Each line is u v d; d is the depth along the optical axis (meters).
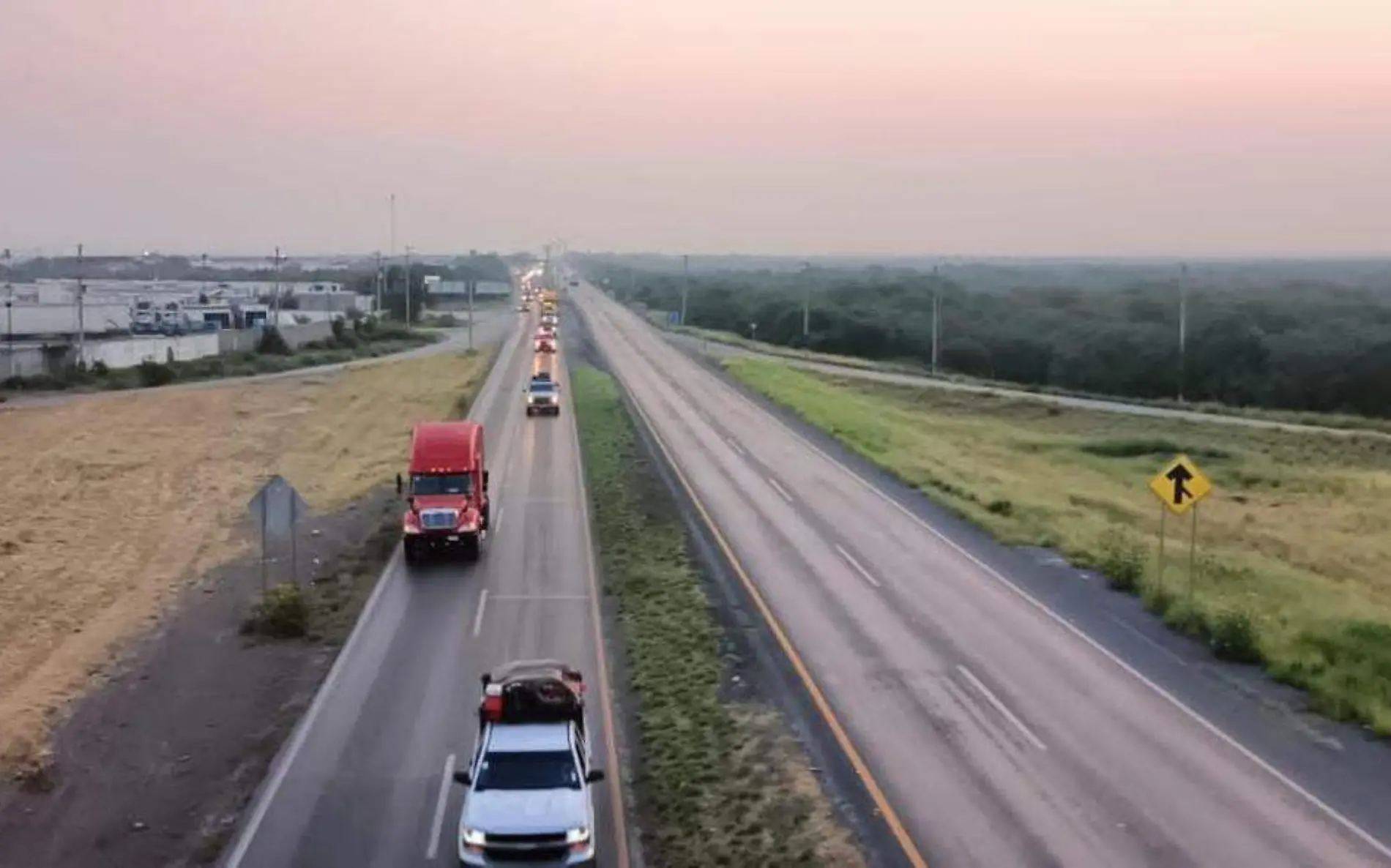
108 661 28.31
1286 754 21.52
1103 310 168.25
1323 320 139.88
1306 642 28.08
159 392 89.00
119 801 20.22
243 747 22.44
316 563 37.31
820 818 18.73
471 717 23.69
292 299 175.62
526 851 16.88
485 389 85.00
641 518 41.84
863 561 36.47
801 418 71.44
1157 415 86.06
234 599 33.38
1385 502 55.66
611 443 59.28
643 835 18.47
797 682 25.31
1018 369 128.50
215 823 19.19
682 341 136.25
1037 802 19.38
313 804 19.72
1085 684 25.39
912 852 17.55
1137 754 21.48
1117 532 41.59
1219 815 18.91
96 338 116.44
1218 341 120.75
